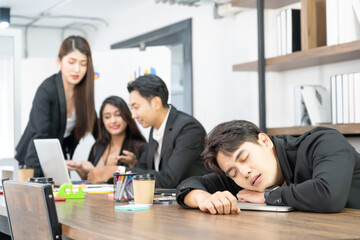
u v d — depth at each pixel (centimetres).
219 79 521
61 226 120
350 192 157
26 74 415
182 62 582
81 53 377
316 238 94
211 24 532
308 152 154
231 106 504
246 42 479
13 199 138
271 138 164
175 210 148
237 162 152
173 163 274
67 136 386
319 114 339
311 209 137
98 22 738
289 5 407
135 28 661
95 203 173
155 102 292
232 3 414
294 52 351
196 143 280
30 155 368
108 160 357
